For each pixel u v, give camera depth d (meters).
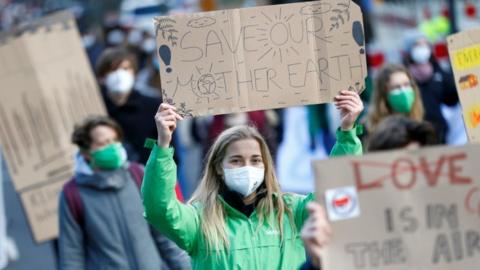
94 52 26.64
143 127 16.97
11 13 46.56
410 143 8.01
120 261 12.62
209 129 20.75
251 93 10.09
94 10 34.16
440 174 7.80
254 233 9.70
